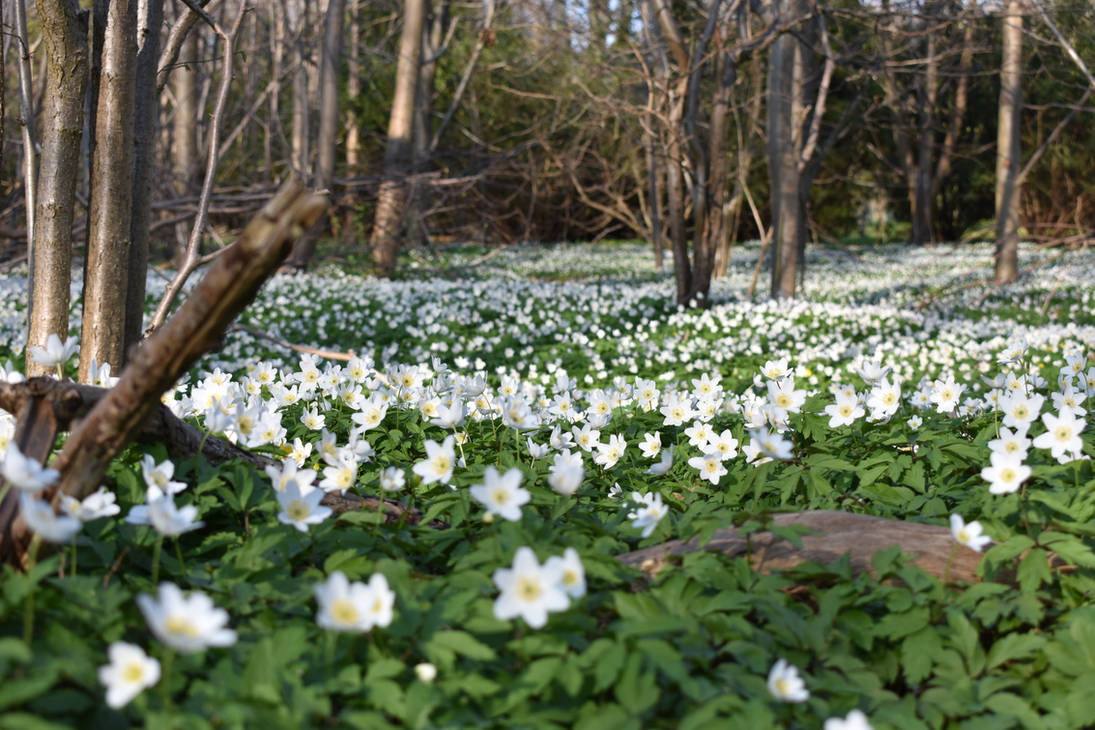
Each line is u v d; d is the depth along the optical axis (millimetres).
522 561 2170
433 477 3133
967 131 44719
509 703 2189
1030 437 4469
